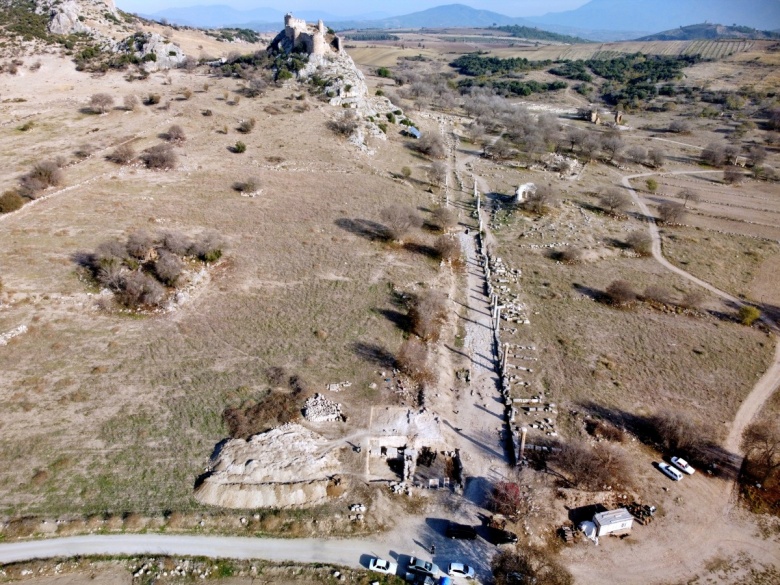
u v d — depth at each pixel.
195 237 66.75
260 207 77.12
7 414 41.41
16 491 36.03
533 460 42.00
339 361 50.28
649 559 35.19
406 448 41.78
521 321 60.00
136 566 32.72
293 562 33.72
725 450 44.28
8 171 75.44
